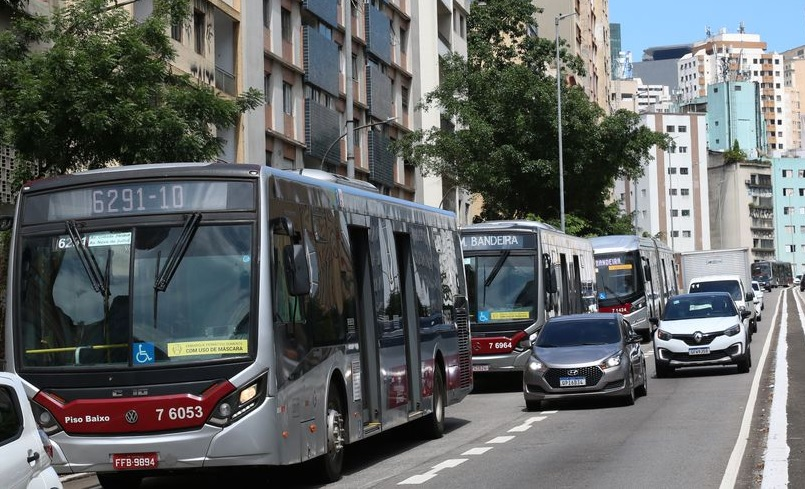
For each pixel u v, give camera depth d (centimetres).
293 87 5678
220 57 4950
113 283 1521
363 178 6731
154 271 1518
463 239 3544
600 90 15500
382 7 7144
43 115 2350
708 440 1966
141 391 1488
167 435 1481
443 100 6938
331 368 1722
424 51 7756
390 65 7219
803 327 6550
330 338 1731
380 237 2031
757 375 3425
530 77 6919
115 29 2544
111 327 1509
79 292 1527
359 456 2066
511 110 6938
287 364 1548
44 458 1146
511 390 3544
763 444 1858
